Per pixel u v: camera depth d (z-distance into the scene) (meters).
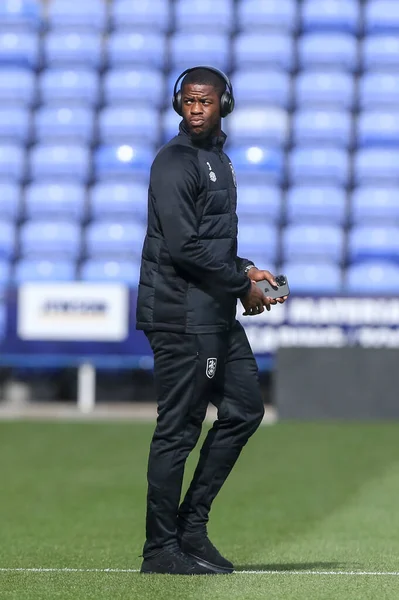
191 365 16.67
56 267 61.19
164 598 15.04
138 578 16.75
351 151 67.12
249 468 36.59
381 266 61.22
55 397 58.81
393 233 62.81
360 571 17.86
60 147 66.12
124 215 64.06
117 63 70.38
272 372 55.28
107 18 72.31
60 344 52.44
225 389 17.20
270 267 62.00
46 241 62.84
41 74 69.44
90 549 21.52
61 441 43.59
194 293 16.58
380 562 19.28
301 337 52.22
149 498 17.08
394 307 51.72
